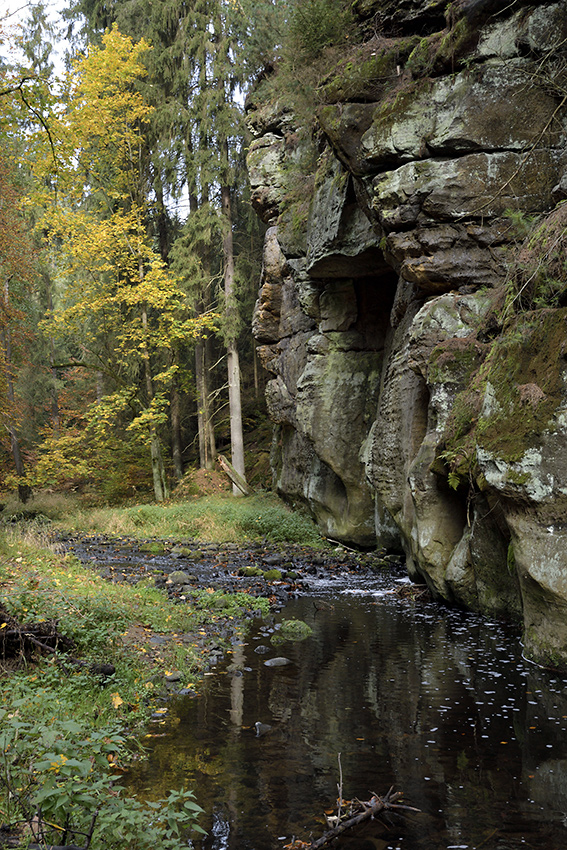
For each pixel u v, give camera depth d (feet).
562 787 12.69
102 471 87.04
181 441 97.25
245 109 63.57
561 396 19.58
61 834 9.02
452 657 22.15
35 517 69.26
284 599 33.37
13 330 76.33
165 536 58.85
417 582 36.83
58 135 32.63
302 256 50.70
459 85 28.63
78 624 20.42
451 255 29.43
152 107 71.00
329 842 10.72
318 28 37.86
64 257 75.31
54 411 98.17
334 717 16.60
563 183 25.11
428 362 29.45
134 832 9.14
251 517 59.72
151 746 14.73
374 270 43.32
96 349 84.17
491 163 28.35
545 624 20.75
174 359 80.53
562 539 19.56
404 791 12.54
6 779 9.37
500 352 22.72
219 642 24.41
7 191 59.11
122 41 67.92
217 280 86.79
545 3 26.84
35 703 14.05
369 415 47.52
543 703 17.52
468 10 27.94
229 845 10.61
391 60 31.94
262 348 65.16
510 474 20.36
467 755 14.24
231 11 66.54
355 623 27.66
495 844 10.66
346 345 48.80
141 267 74.13
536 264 22.33
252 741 15.02
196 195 74.13
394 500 37.60
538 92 27.63
